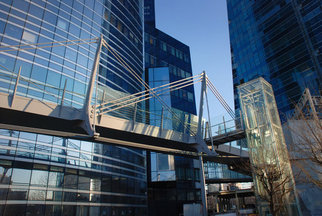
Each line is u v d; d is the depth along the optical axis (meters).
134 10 56.09
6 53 29.38
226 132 29.42
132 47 51.00
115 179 36.12
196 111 61.91
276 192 17.23
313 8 49.19
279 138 19.36
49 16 35.41
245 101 22.89
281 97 50.72
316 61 45.50
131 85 46.34
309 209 15.38
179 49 69.75
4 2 31.47
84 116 20.44
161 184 46.91
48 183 28.05
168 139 26.67
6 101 18.14
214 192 87.56
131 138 25.28
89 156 33.31
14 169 25.92
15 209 24.88
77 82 35.31
